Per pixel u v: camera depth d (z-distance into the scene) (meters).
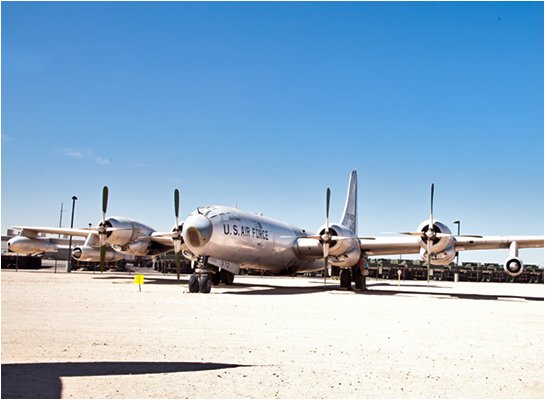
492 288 36.62
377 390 5.48
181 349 7.54
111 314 11.72
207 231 20.05
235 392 5.24
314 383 5.72
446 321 11.85
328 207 22.97
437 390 5.53
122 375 5.81
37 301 14.56
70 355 6.90
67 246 65.69
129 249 28.45
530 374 6.38
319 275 63.12
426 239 22.06
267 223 24.92
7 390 5.04
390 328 10.39
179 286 24.30
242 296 18.39
